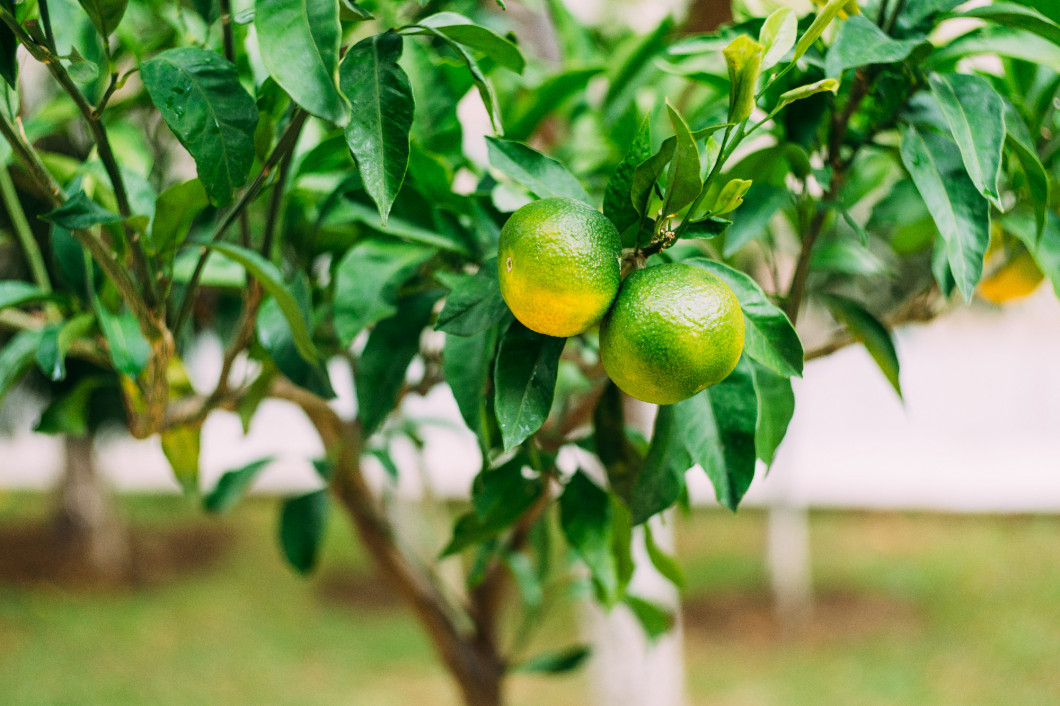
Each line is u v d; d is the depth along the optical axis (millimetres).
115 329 741
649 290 565
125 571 4785
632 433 806
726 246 703
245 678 3422
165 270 685
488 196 724
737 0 922
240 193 708
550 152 991
